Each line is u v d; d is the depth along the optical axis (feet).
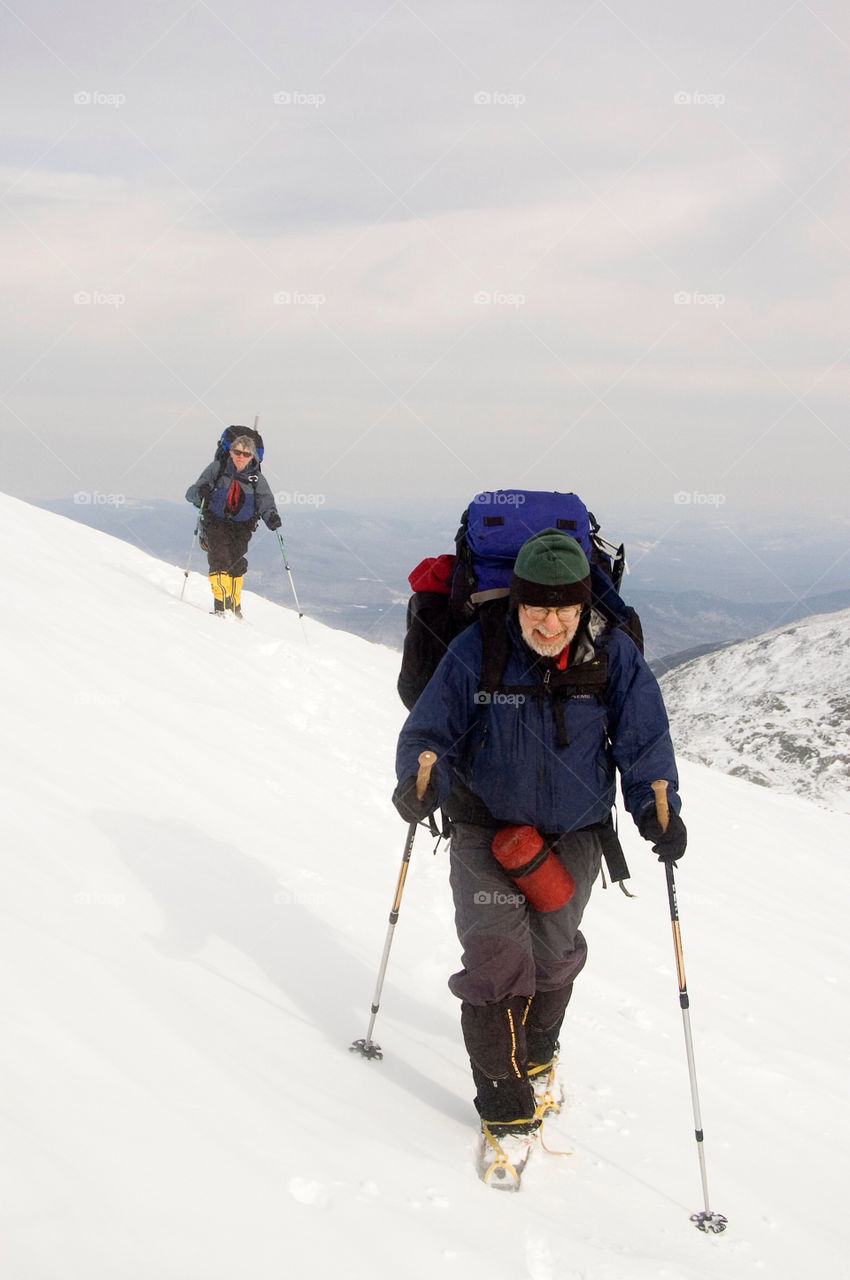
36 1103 7.61
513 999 10.93
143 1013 9.89
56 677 21.07
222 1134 8.45
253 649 33.86
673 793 11.27
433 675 11.46
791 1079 15.06
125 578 39.55
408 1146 10.02
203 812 17.29
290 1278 6.97
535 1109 11.18
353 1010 12.91
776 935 21.99
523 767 11.24
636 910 20.84
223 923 13.50
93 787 16.14
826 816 38.09
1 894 11.19
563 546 10.93
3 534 35.99
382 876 18.07
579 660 11.25
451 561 12.30
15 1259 6.02
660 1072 14.11
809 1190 12.32
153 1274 6.42
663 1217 10.67
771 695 86.63
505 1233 8.99
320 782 22.03
